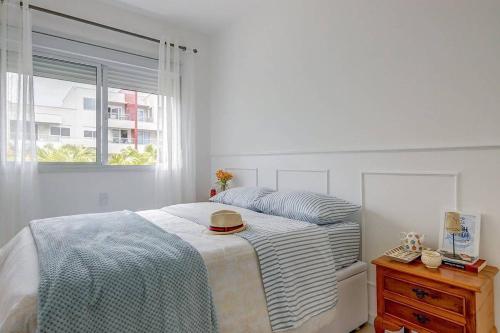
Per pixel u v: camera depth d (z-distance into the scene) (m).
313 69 2.33
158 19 3.18
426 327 1.32
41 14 2.54
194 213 2.06
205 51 3.61
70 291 0.89
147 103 3.28
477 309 1.21
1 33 2.31
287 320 1.31
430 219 1.65
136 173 3.12
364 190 1.98
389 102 1.84
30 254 1.22
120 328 0.92
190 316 1.06
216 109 3.53
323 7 2.25
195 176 3.45
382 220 1.88
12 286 0.96
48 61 2.69
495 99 1.42
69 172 2.74
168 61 3.17
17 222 2.36
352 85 2.05
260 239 1.42
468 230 1.47
